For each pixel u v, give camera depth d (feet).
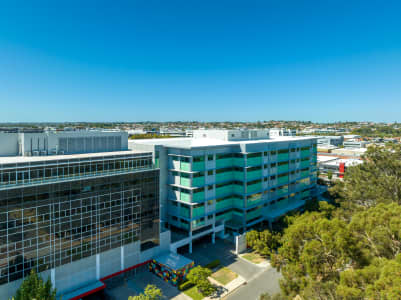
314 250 107.65
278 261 140.36
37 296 102.94
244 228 212.43
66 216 126.82
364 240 107.65
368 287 78.02
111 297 137.90
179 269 149.07
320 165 421.18
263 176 225.56
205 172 192.13
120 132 181.78
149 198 159.33
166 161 197.16
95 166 137.49
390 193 178.60
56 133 154.20
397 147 197.16
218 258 181.27
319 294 92.79
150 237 161.38
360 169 209.36
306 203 248.52
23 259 115.44
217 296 141.79
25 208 114.83
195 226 187.62
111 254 144.46
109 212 141.90
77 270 132.26
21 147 146.00
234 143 211.20
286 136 322.34
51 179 123.13
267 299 119.24
